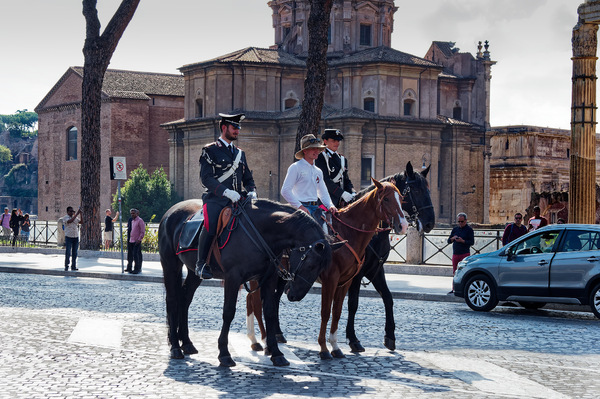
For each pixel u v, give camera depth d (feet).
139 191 255.91
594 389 30.32
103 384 30.09
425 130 241.14
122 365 34.06
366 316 53.47
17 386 29.60
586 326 50.88
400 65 239.30
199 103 251.19
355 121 227.81
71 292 68.69
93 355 36.42
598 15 83.61
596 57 85.61
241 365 34.42
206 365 34.35
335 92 246.68
